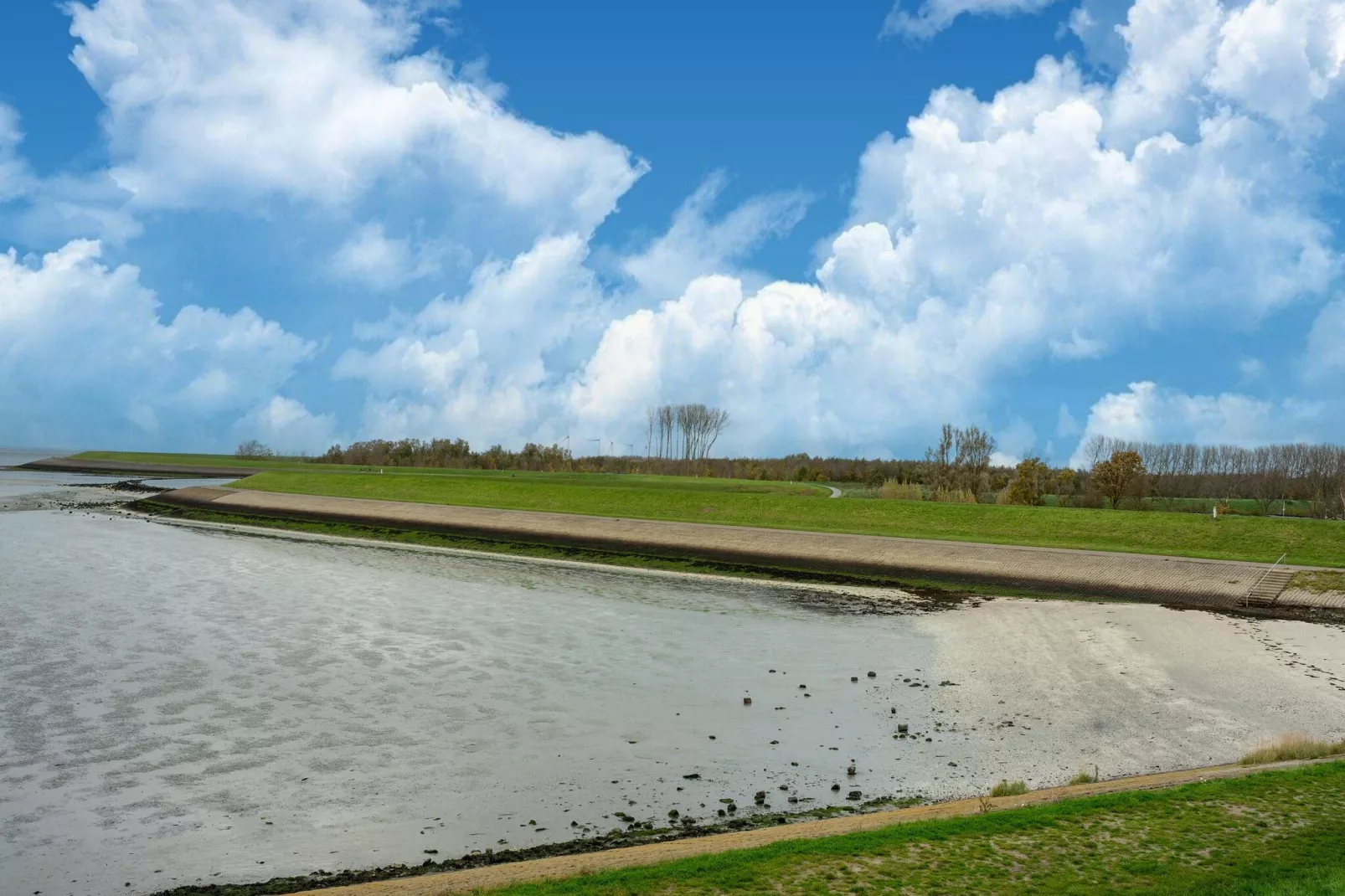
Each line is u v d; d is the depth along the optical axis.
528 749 17.84
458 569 43.41
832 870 10.73
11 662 23.55
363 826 14.13
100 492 87.12
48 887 12.11
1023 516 53.22
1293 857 10.82
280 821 14.30
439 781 16.08
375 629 28.53
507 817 14.52
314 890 11.40
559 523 56.97
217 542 51.22
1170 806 12.86
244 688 21.66
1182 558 41.16
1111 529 49.53
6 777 15.96
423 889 10.95
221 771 16.44
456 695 21.50
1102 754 17.78
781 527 54.97
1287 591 35.81
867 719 20.19
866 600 36.94
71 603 31.42
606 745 18.17
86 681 21.97
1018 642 28.55
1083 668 25.03
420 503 68.19
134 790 15.52
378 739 18.30
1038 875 10.52
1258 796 13.25
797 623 31.77
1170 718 20.30
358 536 55.97
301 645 26.11
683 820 14.41
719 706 21.09
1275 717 20.31
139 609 30.67
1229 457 99.19
